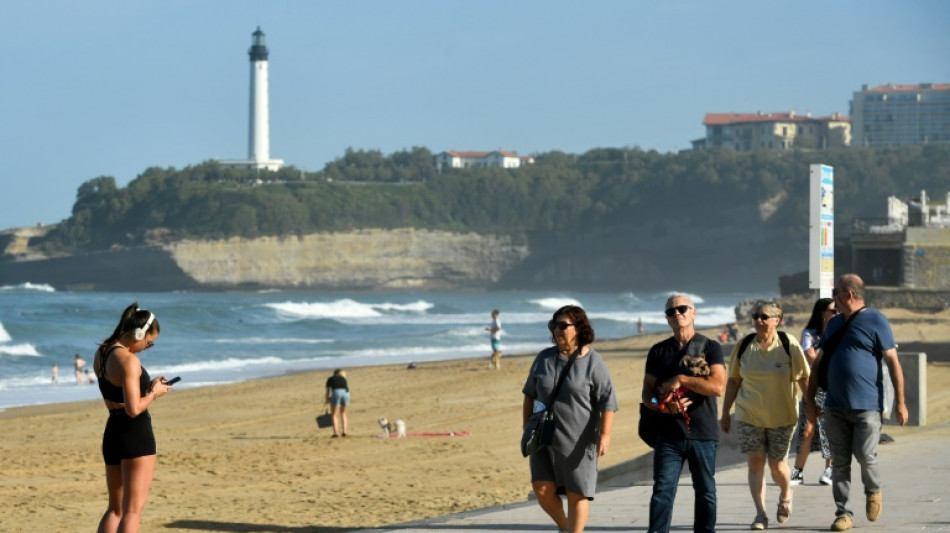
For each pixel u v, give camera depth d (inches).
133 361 485.1
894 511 579.8
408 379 2246.6
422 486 987.3
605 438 477.7
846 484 538.6
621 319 6555.1
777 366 547.5
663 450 484.4
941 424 1024.9
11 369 2930.6
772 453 554.9
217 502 892.0
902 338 2714.1
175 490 963.3
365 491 956.6
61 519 815.1
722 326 4089.6
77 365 2493.8
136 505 491.2
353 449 1261.1
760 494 552.7
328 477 1049.5
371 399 1872.5
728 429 564.7
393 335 4692.4
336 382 1384.1
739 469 782.5
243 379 2487.7
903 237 4271.7
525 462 1147.3
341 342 4092.0
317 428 1507.1
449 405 1739.7
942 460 776.9
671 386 479.8
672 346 490.6
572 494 480.7
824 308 658.2
